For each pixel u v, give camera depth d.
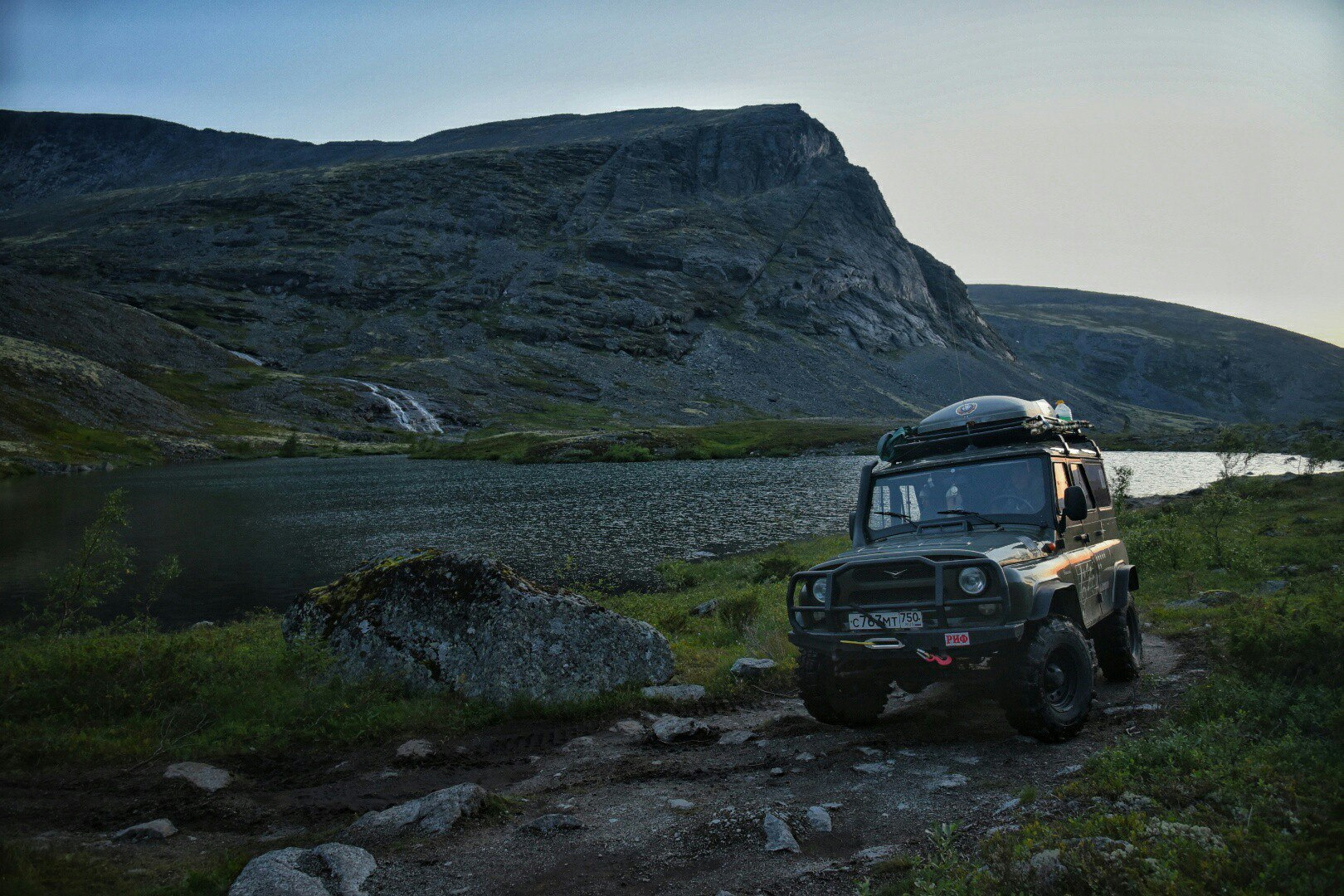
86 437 118.00
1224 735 5.36
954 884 3.62
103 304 194.12
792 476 76.38
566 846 5.11
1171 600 14.65
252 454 128.88
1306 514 24.34
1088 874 3.47
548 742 8.02
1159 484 57.03
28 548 38.66
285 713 8.81
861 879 4.21
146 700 9.13
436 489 67.62
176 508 56.47
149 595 26.50
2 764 7.50
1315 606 8.23
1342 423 126.56
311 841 5.42
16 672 9.73
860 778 6.05
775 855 4.71
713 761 6.91
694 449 115.44
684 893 4.32
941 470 8.25
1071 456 8.46
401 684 9.53
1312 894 3.10
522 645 9.51
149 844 5.61
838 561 7.30
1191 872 3.41
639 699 9.21
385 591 10.32
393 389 187.00
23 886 4.57
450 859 4.94
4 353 136.88
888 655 6.88
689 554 32.12
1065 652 6.79
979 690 8.62
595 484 71.25
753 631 12.97
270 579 29.50
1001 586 6.36
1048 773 5.73
